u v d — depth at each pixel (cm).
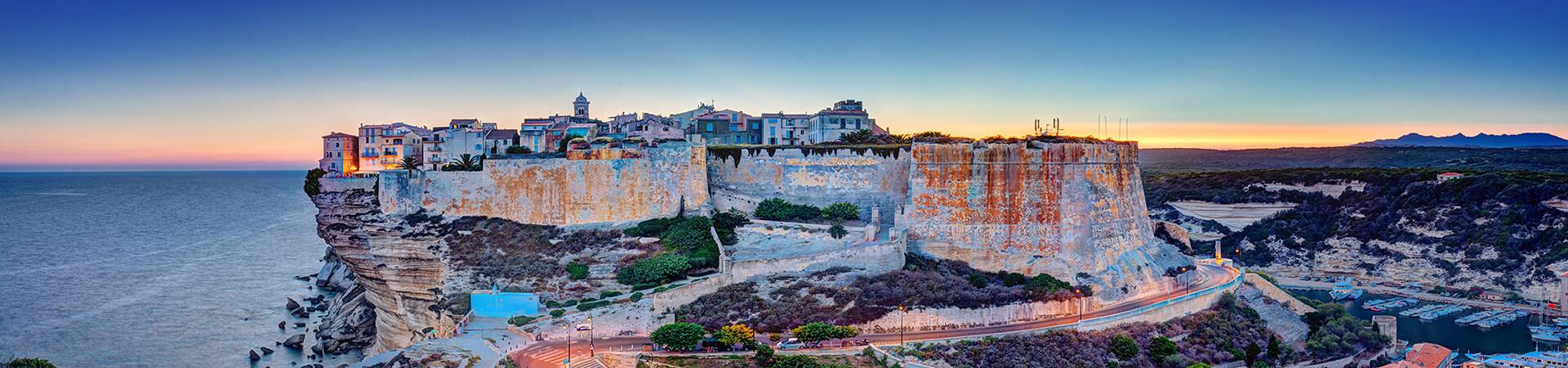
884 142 15238
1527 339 13975
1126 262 12456
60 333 13012
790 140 18225
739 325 9450
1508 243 18412
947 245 12306
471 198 12556
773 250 11656
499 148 16362
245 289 16438
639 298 10162
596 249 11781
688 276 10969
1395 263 19275
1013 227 12356
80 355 11894
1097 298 11300
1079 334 10181
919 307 10244
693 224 12081
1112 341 10106
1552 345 13550
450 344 9375
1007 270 12188
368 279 12338
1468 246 18812
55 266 19375
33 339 12619
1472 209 19638
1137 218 13425
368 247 12162
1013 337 9956
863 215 13225
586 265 11356
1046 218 12312
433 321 11069
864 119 17875
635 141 13925
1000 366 9350
